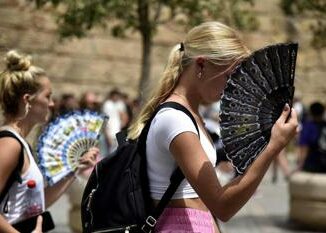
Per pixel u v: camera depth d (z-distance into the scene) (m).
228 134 5.70
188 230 6.04
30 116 7.63
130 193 6.11
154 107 6.38
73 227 15.48
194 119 6.03
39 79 7.61
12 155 7.18
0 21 33.25
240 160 5.68
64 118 8.30
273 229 20.16
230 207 5.60
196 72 6.13
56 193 8.16
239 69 5.67
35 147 8.18
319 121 21.38
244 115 5.70
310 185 19.67
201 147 5.87
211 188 5.68
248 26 21.72
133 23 19.11
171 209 6.09
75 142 8.23
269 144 5.61
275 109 5.72
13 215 7.28
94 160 8.28
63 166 8.17
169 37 38.59
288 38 42.03
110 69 38.81
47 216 7.57
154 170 6.12
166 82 6.35
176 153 5.88
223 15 20.75
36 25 34.81
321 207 19.61
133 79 39.31
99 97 38.50
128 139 6.37
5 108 7.55
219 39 6.04
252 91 5.69
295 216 20.14
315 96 43.78
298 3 24.27
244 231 19.66
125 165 6.20
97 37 38.47
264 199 26.31
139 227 6.06
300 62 42.97
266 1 41.81
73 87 37.75
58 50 36.75
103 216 6.16
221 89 6.06
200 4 19.52
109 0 18.34
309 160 21.45
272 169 33.44
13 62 7.59
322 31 24.75
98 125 8.34
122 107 32.28
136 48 39.38
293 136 5.67
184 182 6.10
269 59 5.67
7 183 7.20
